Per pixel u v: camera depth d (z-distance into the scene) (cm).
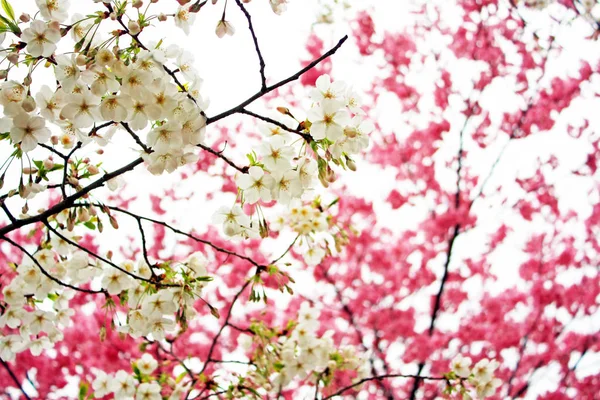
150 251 769
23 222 261
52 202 678
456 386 437
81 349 710
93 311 718
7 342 331
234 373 413
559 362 830
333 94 248
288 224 407
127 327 295
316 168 255
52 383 711
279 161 249
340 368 455
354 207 798
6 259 714
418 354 755
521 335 818
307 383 499
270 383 423
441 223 808
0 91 233
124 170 259
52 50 224
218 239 775
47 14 236
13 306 319
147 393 390
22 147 235
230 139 807
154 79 225
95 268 324
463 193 863
